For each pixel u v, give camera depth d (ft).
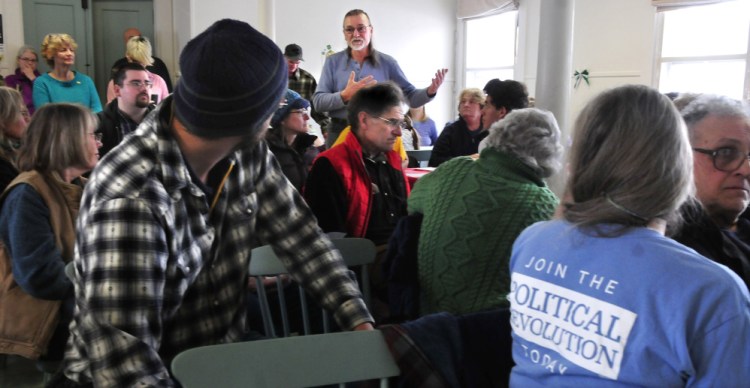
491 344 3.90
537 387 3.17
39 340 7.01
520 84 10.99
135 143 3.42
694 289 2.65
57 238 6.91
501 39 28.17
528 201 4.88
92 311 3.25
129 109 11.46
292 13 25.95
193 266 3.72
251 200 4.10
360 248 5.82
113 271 3.23
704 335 2.62
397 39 28.78
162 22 24.13
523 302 3.33
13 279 7.00
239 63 3.07
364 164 7.93
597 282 2.91
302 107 9.85
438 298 5.08
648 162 2.90
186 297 3.91
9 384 8.32
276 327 6.63
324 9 26.73
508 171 5.02
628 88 3.09
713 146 4.23
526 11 26.25
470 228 4.91
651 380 2.73
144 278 3.29
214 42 3.08
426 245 5.16
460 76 30.55
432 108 30.25
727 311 2.61
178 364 3.03
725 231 4.54
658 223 3.05
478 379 3.81
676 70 21.81
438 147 14.17
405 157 12.61
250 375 3.17
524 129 5.05
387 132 7.83
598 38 23.25
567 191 3.24
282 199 4.38
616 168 2.95
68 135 7.04
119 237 3.24
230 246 4.03
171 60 24.45
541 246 3.30
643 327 2.73
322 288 4.39
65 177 7.30
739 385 2.60
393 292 5.54
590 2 23.31
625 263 2.85
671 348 2.69
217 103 3.08
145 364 3.28
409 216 5.54
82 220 3.41
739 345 2.60
